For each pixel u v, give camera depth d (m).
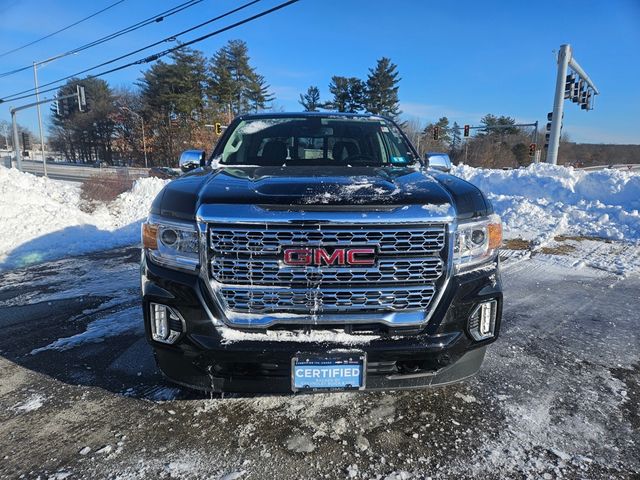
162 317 2.29
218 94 66.75
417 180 2.59
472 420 2.55
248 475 2.10
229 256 2.17
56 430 2.46
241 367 2.25
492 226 2.43
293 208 2.14
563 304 4.65
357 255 2.15
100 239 8.52
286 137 3.73
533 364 3.26
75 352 3.47
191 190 2.37
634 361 3.34
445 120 80.44
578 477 2.10
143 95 66.12
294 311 2.18
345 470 2.13
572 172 11.88
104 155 78.25
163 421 2.53
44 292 5.15
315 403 2.71
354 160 3.49
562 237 8.11
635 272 5.90
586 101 25.42
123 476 2.09
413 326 2.21
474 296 2.30
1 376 3.09
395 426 2.48
